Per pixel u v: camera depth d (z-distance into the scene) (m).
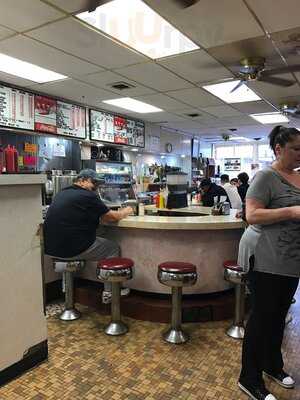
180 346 2.47
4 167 2.03
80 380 2.04
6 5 2.34
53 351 2.38
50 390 1.94
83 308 3.22
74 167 5.53
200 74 3.85
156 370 2.16
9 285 2.02
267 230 1.76
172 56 3.30
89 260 2.95
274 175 1.77
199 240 3.02
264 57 3.34
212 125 7.45
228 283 3.14
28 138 4.82
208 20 2.58
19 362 2.08
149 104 5.37
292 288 1.86
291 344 2.50
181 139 8.70
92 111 5.52
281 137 1.76
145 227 2.81
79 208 2.76
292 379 1.99
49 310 3.17
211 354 2.37
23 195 2.09
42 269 2.25
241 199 5.31
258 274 1.79
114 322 2.72
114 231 3.21
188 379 2.06
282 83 3.61
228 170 11.31
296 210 1.64
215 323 2.89
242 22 2.61
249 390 1.87
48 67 3.61
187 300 3.05
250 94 4.75
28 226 2.13
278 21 2.58
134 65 3.56
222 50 3.16
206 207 4.46
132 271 2.69
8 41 2.93
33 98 4.50
